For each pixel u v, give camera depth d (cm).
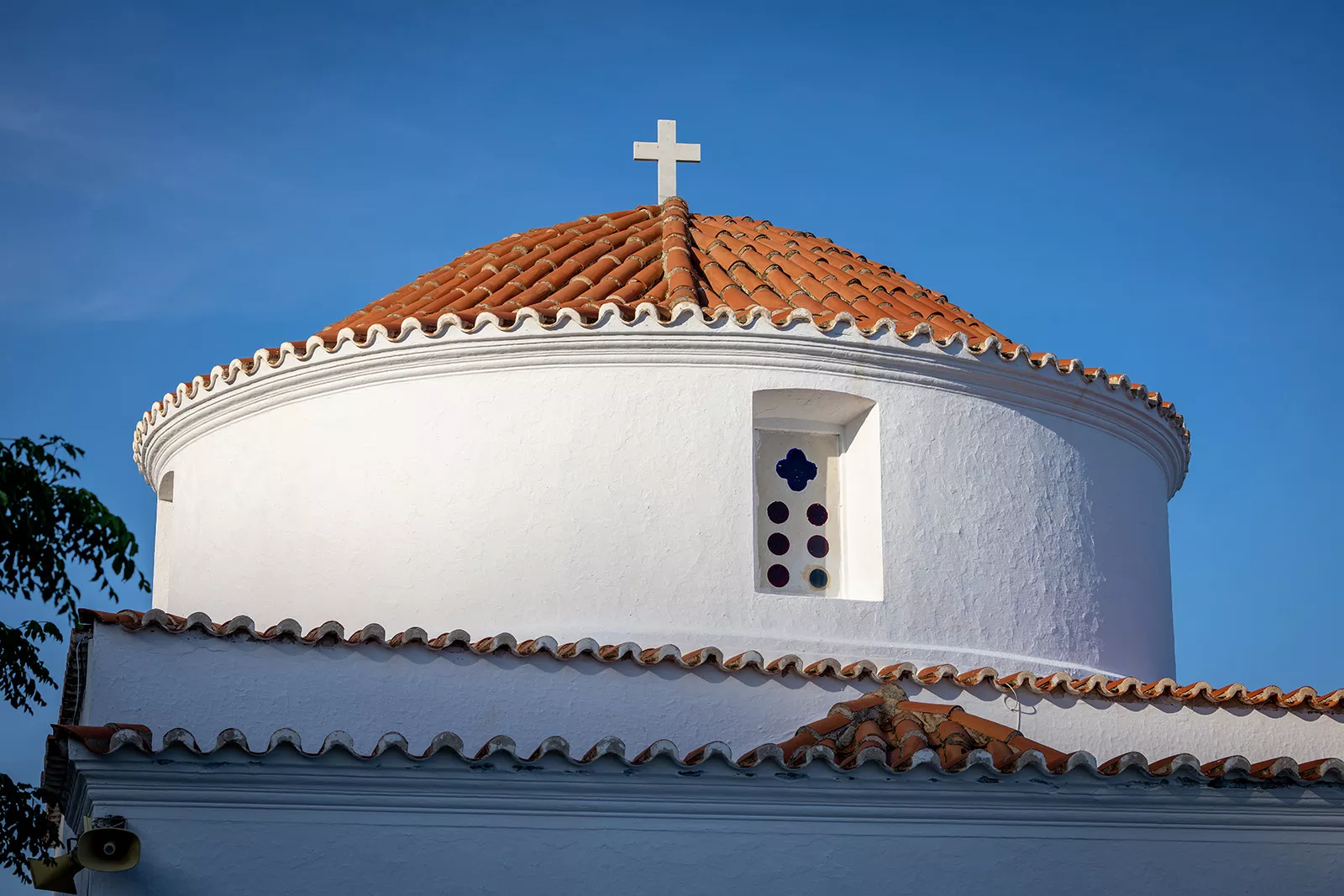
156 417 1549
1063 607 1407
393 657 1139
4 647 1211
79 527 1130
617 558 1315
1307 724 1272
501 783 1052
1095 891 1104
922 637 1339
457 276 1603
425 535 1343
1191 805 1121
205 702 1101
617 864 1061
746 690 1199
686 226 1697
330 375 1398
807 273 1571
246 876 1020
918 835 1095
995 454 1405
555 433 1341
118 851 997
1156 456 1562
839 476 1410
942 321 1486
